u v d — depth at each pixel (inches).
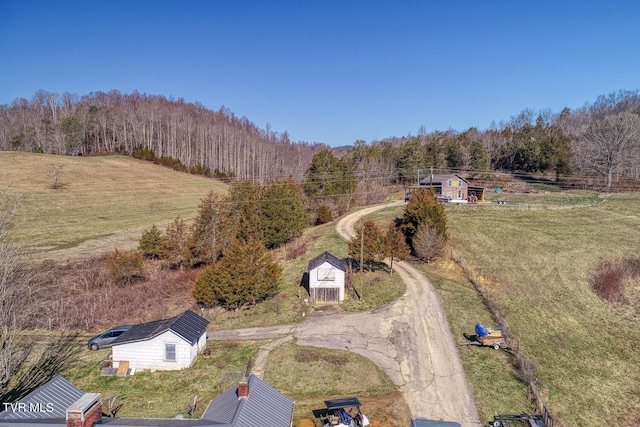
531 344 1268.5
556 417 951.0
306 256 2096.5
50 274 1734.7
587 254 1962.4
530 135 4325.8
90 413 606.2
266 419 692.1
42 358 1185.4
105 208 3085.6
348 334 1326.3
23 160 3887.8
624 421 959.6
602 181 3609.7
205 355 1198.9
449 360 1175.0
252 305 1571.1
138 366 1126.4
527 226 2368.4
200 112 7854.3
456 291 1638.8
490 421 927.0
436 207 2049.7
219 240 1956.2
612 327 1403.8
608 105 6761.8
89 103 7465.6
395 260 1973.4
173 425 635.5
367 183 3784.5
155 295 1646.2
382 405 973.8
